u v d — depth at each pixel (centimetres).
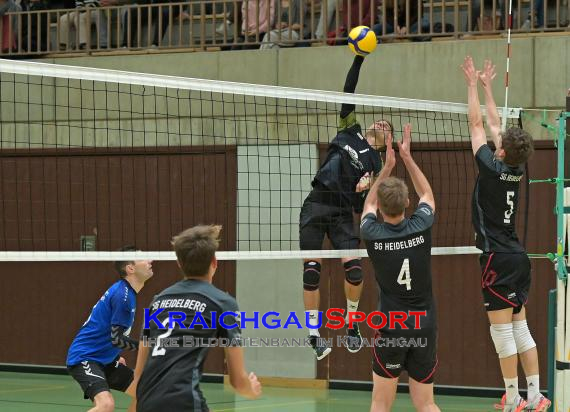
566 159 1246
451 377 1959
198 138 2080
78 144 2145
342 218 1291
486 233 1191
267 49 2039
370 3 2017
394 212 1066
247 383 823
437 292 1966
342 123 1302
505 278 1184
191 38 2109
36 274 2247
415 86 1936
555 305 1342
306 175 2002
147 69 2109
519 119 1416
